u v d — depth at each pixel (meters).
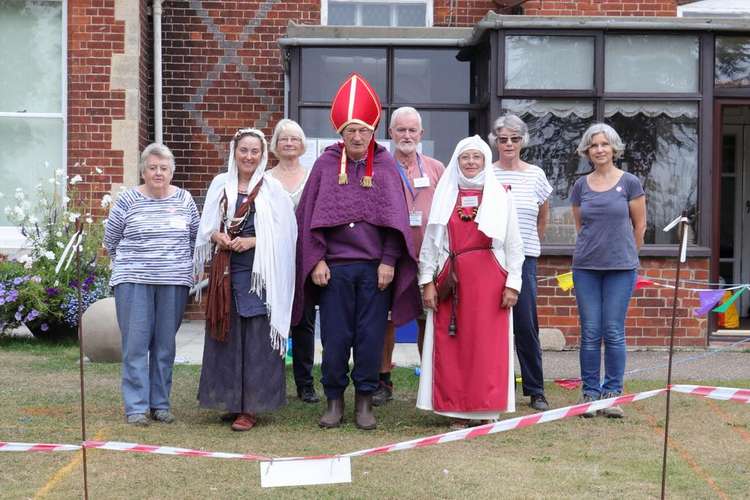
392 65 10.90
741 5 11.20
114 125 10.86
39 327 9.84
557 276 9.07
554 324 10.03
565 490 4.55
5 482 4.63
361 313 5.96
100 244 10.22
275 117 11.71
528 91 10.14
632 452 5.35
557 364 8.95
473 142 6.03
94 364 8.27
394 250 5.94
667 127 10.21
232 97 11.69
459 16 11.64
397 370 8.25
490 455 5.28
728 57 10.24
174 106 11.65
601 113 10.17
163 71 11.63
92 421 5.96
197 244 6.02
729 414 6.40
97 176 10.88
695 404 6.74
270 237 5.89
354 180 5.95
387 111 10.92
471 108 10.88
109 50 10.84
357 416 6.00
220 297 5.84
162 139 11.60
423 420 6.25
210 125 11.68
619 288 6.48
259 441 5.55
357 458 5.16
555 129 10.20
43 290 9.55
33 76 10.96
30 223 10.25
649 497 4.45
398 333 10.09
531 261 6.68
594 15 10.91
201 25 11.63
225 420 6.15
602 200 6.51
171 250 6.05
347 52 10.91
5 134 10.95
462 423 6.07
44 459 5.06
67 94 10.85
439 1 11.66
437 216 6.01
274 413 6.42
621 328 6.48
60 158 10.98
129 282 5.96
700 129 10.16
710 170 10.15
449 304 6.00
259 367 5.89
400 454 5.27
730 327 11.14
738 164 13.15
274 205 5.96
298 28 10.73
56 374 7.73
